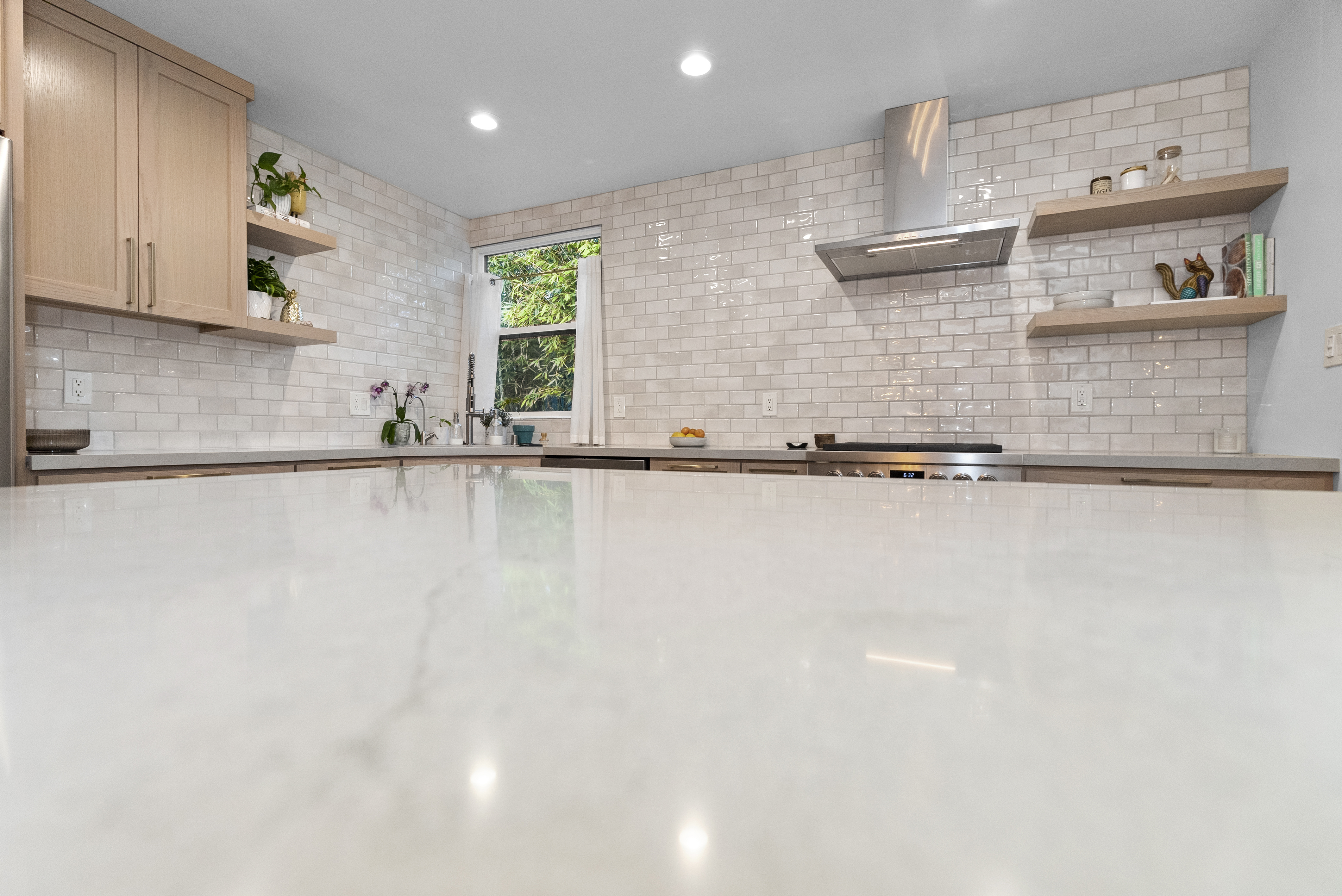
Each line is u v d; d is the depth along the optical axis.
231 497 0.57
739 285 3.95
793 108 3.31
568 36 2.76
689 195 4.10
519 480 0.82
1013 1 2.55
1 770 0.10
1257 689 0.14
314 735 0.11
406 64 2.94
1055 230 3.18
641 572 0.27
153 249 2.61
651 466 3.50
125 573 0.26
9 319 2.05
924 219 3.22
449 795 0.09
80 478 2.18
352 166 3.92
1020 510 0.50
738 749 0.11
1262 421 2.80
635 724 0.12
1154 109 3.11
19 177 2.10
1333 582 0.25
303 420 3.59
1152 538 0.36
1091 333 3.12
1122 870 0.07
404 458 3.27
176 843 0.08
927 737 0.11
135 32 2.57
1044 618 0.20
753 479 0.86
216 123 2.85
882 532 0.38
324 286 3.76
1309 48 2.48
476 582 0.25
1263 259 2.70
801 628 0.19
